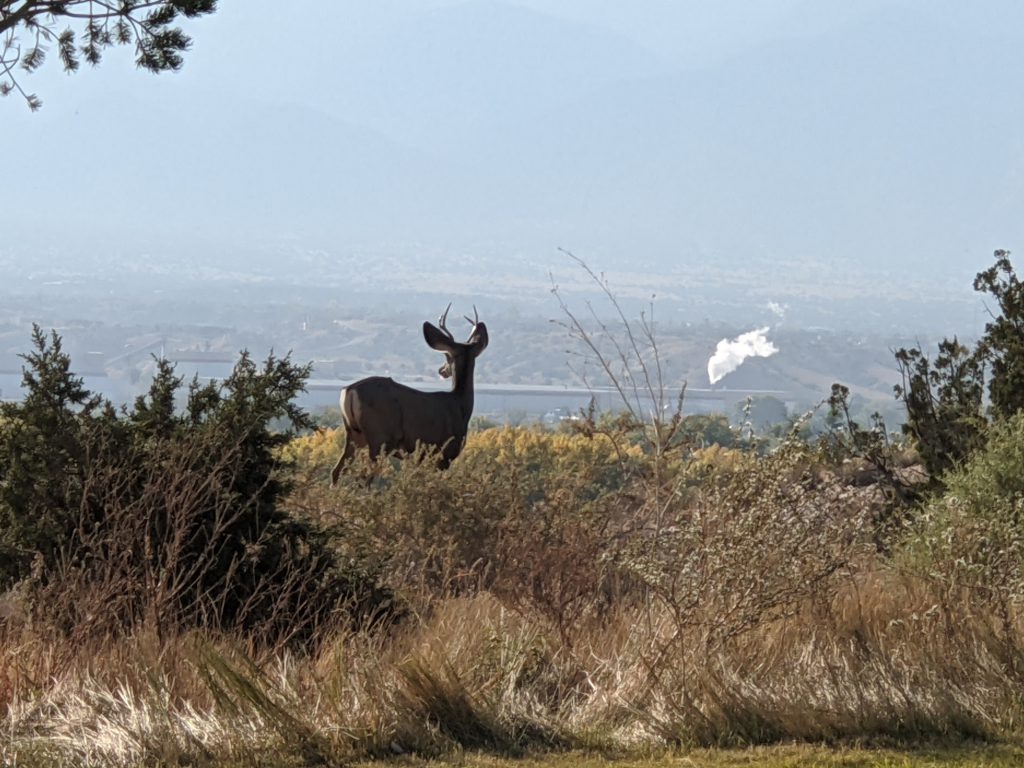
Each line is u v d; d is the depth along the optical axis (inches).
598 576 1096.2
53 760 772.6
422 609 1171.9
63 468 1108.5
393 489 1391.5
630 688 923.4
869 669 954.1
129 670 885.2
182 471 1074.7
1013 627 1035.3
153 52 1417.3
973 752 852.6
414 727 846.5
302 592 1095.6
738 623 967.0
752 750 855.1
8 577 1096.2
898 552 1197.7
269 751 809.5
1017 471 1290.6
